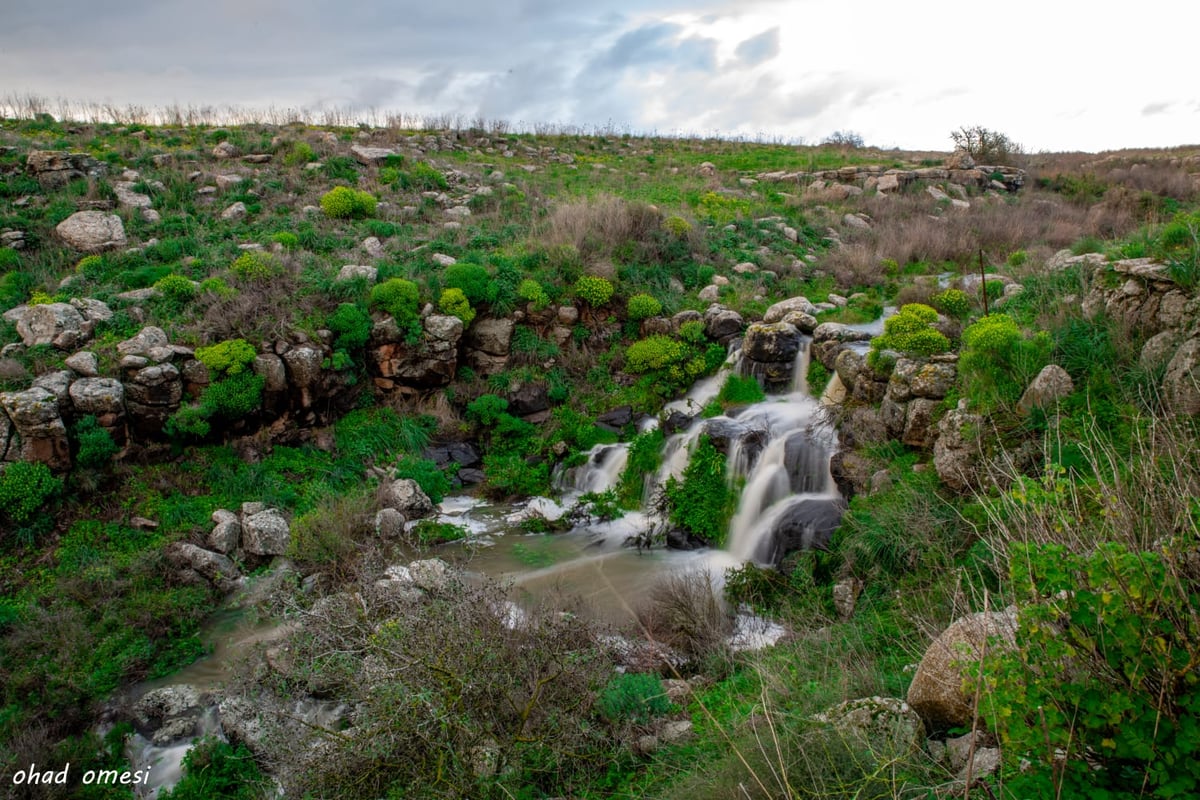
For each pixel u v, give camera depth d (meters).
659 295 15.98
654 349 14.57
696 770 4.99
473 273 14.62
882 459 9.52
